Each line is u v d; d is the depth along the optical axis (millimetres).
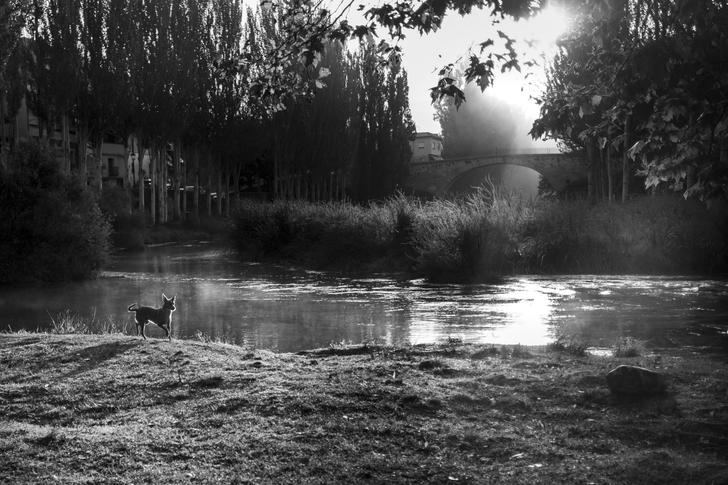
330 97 64500
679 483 4500
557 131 8016
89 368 8039
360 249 28734
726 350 9805
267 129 60906
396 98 75500
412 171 84938
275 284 22375
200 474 4766
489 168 96312
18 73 51562
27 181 23594
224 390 6895
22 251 23375
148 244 47438
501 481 4625
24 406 6703
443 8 6980
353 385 6875
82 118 48781
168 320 10172
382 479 4680
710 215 24359
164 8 52375
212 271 27656
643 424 5715
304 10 8578
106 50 48438
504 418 6004
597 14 6590
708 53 6051
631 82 6684
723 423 5641
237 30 58938
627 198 32562
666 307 15320
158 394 6918
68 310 16516
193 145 60594
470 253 22766
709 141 6957
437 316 14766
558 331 12367
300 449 5227
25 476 4742
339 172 70375
